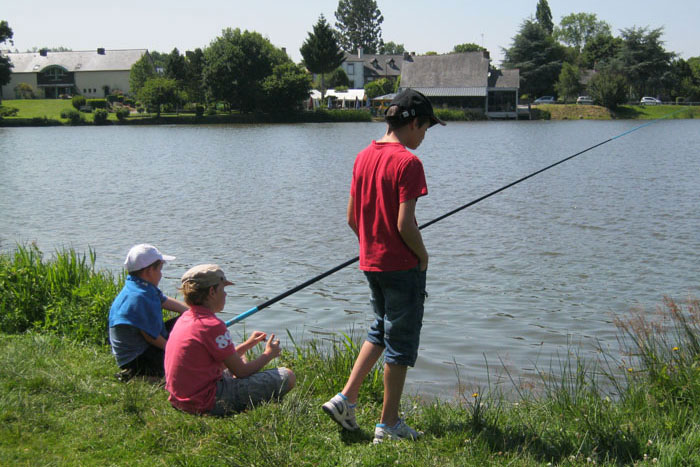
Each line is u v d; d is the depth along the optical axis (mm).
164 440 3676
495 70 92938
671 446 3758
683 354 5250
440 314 8484
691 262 11344
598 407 4508
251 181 24266
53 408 4086
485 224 15258
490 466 3541
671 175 24953
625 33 94125
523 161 31891
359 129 65062
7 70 90812
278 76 84750
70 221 15945
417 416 4352
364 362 3914
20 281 6527
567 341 7383
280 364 5301
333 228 15008
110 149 40688
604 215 16344
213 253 12352
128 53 104500
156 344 4750
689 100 95375
